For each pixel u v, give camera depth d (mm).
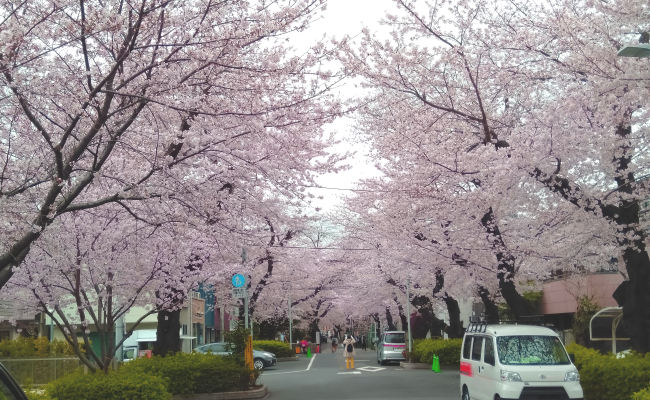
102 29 7910
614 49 11688
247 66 9141
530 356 11398
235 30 8547
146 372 15523
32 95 8562
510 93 14430
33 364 19125
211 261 15711
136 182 9477
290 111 10148
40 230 7789
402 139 14219
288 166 12258
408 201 15461
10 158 9773
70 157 8234
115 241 12492
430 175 14266
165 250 13117
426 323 35438
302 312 48375
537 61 13875
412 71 13734
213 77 9445
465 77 14164
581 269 23766
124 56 8070
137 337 33188
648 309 12625
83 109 8461
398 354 30000
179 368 16016
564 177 13141
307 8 8695
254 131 9922
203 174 10781
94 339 27609
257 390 16391
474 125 14547
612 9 11125
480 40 13734
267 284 32969
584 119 12898
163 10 8180
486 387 11648
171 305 14977
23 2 7828
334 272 36875
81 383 11547
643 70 10867
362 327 89188
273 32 8703
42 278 12250
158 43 8375
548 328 12664
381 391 16812
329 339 113688
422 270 22547
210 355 17562
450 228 15984
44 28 8344
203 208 10336
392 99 14586
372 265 29406
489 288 19625
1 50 7609
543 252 15562
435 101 14633
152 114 9711
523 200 14477
